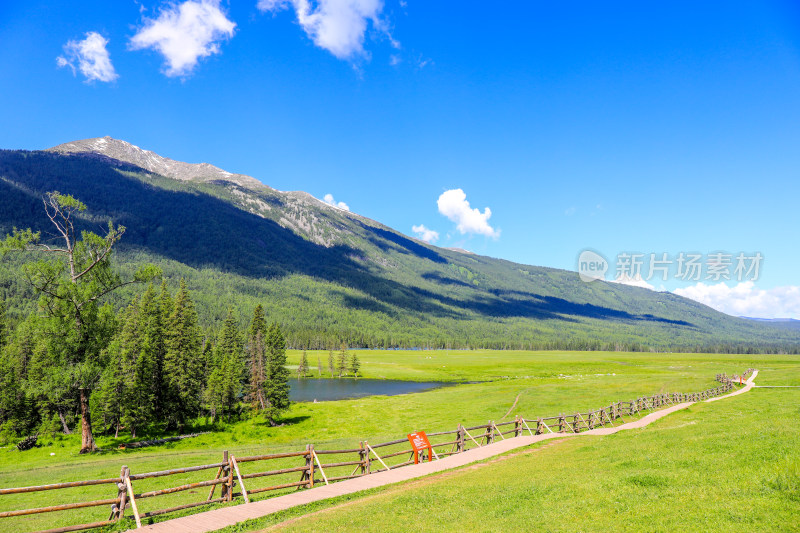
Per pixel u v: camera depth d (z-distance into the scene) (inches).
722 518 361.7
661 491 459.8
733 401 1760.6
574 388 3248.0
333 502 602.5
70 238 1791.3
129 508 581.0
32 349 2477.9
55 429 2285.9
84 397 1801.2
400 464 912.9
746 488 422.0
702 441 698.2
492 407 2738.7
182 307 2797.7
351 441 1946.4
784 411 1022.4
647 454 677.3
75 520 689.6
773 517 347.3
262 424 2829.7
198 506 623.5
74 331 1740.9
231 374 2933.1
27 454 1782.7
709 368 5575.8
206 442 2258.9
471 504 504.4
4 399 2217.0
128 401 2301.9
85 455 1727.4
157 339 2618.1
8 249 1601.9
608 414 1620.3
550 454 887.1
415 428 2335.1
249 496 742.5
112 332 1876.2
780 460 478.6
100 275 1815.9
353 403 3496.6
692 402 2005.4
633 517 394.9
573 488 520.1
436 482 686.5
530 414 2361.0
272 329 3048.7
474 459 922.7
